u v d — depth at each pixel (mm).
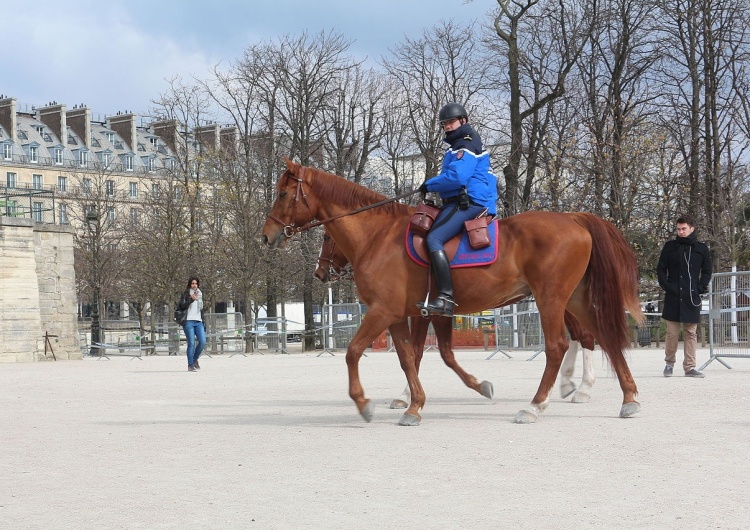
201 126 54375
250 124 48625
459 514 6234
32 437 10547
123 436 10453
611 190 39188
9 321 35219
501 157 41219
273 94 47094
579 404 12812
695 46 39188
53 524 6199
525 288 11172
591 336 13102
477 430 10273
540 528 5816
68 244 39500
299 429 10750
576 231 10930
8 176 105438
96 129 116562
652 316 39031
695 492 6805
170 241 49750
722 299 19547
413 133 46656
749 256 40969
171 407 13891
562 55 39312
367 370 22062
